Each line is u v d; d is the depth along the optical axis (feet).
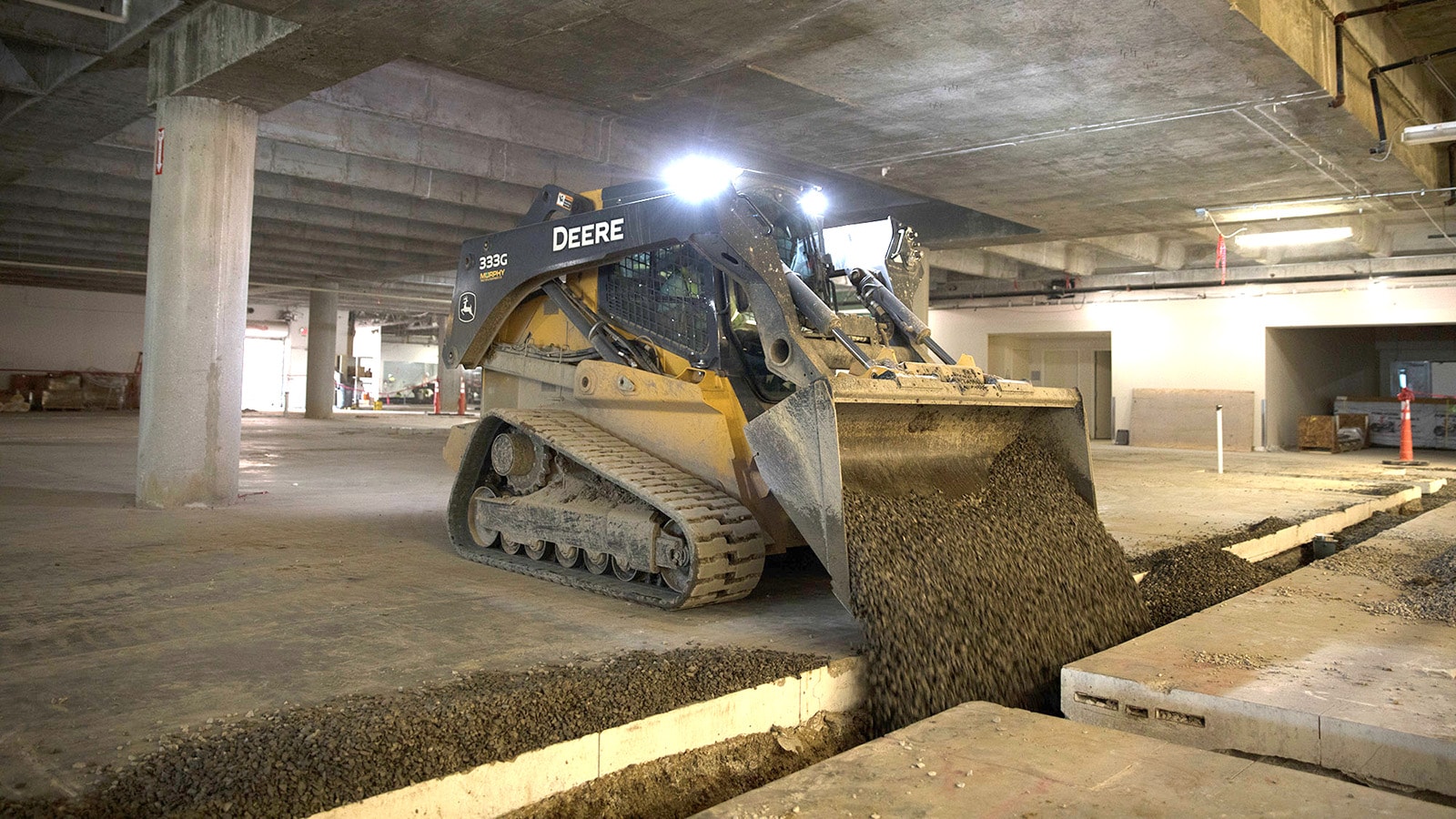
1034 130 34.01
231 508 28.40
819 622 16.30
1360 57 32.19
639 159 42.93
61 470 37.45
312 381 93.30
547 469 20.56
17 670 12.76
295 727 10.52
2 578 18.30
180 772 9.30
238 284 28.89
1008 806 9.50
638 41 26.18
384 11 22.81
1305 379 73.77
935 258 63.31
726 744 12.27
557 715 11.26
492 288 22.91
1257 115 31.65
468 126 37.70
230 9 25.52
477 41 25.98
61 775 9.32
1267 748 11.94
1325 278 63.57
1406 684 12.80
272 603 16.79
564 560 19.54
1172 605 19.21
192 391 28.02
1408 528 27.71
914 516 15.90
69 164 45.42
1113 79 28.76
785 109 32.45
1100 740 11.36
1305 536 28.63
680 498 16.93
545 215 22.43
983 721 12.05
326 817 8.77
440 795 9.59
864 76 28.86
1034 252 64.80
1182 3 23.24
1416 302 60.70
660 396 18.85
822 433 14.46
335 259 75.77
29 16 28.14
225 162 28.37
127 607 16.29
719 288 18.75
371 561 20.86
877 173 40.19
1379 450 68.18
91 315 98.73
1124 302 72.02
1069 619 16.22
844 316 18.84
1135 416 70.38
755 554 16.85
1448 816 9.22
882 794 9.82
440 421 88.53
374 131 41.70
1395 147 35.70
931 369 17.49
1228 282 67.51
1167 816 9.26
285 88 27.35
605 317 20.95
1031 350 83.05
